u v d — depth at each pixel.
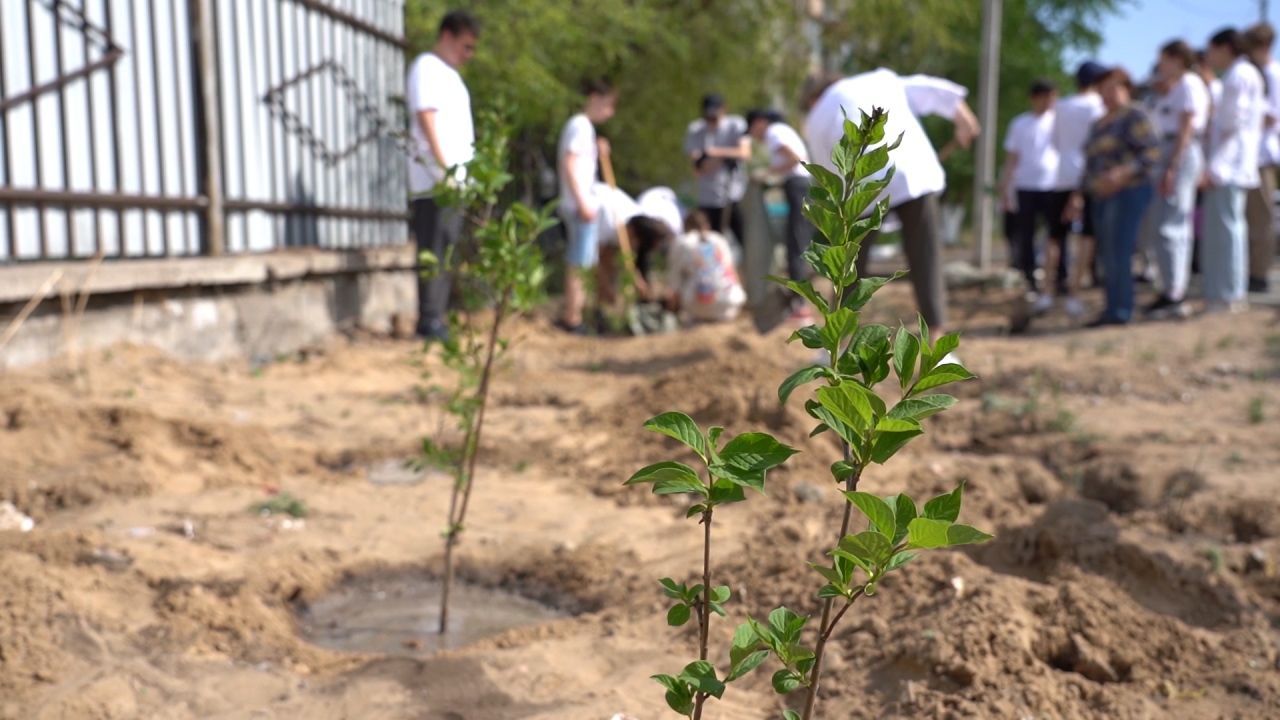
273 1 8.47
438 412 6.43
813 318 9.15
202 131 7.48
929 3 17.81
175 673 2.94
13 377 5.73
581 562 3.91
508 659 3.03
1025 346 8.77
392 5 10.88
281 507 4.43
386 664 3.01
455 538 3.54
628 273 10.04
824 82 6.95
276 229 8.61
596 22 13.23
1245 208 11.02
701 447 1.47
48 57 6.09
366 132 10.28
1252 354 8.12
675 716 2.71
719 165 11.76
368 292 10.06
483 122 3.54
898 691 2.79
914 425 1.36
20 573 3.24
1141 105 9.46
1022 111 30.52
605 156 10.62
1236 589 3.42
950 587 3.20
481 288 3.63
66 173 6.22
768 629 1.66
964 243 36.25
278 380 7.21
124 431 4.99
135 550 3.76
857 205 1.50
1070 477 5.06
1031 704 2.68
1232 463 5.02
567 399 6.76
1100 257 9.78
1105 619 3.05
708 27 15.41
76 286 6.08
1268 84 10.48
